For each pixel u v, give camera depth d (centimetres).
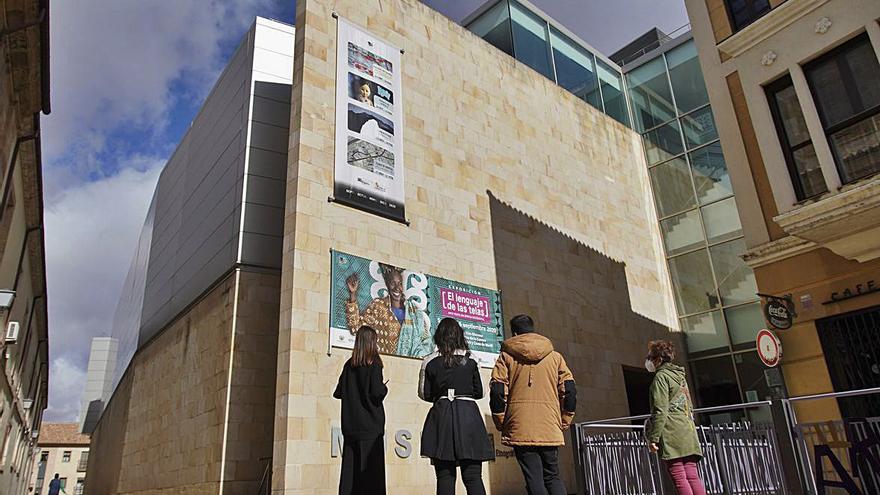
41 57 1117
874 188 863
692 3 1283
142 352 2069
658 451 620
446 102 1617
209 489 1209
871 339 915
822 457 679
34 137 1309
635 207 2172
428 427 525
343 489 568
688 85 2270
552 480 520
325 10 1398
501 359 563
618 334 1844
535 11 2202
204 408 1345
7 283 1542
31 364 2681
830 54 997
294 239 1158
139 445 1809
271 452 1241
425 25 1653
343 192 1265
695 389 1997
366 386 599
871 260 934
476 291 1475
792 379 1000
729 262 2020
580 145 2047
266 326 1337
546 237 1750
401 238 1355
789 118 1048
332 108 1322
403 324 1278
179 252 1884
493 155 1694
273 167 1503
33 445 4012
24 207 1566
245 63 1652
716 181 2109
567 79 2198
